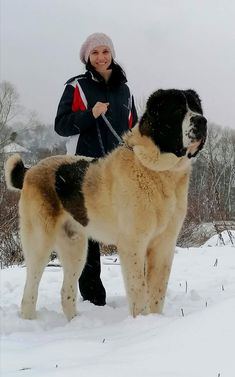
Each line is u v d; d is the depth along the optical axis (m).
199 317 2.93
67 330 4.16
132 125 5.52
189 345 2.62
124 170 4.28
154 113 4.11
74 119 5.11
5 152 23.72
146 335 3.10
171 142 4.08
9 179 5.26
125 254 4.27
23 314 4.80
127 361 2.60
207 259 7.96
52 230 4.94
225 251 8.69
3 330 4.30
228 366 2.33
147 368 2.46
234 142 23.34
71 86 5.35
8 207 10.62
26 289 4.87
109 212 4.48
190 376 2.29
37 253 4.91
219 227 11.34
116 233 4.46
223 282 6.23
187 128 4.00
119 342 3.22
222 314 2.85
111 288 6.38
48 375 2.55
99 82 5.34
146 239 4.25
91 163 4.79
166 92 4.11
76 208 4.80
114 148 5.10
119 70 5.39
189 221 12.13
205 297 5.37
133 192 4.20
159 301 4.52
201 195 14.37
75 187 4.76
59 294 6.05
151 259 4.48
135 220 4.20
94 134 5.32
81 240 5.07
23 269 7.79
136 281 4.21
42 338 3.86
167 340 2.77
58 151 18.97
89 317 4.60
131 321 3.81
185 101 4.07
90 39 5.30
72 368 2.63
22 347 3.53
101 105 4.92
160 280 4.50
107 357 2.78
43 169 5.02
